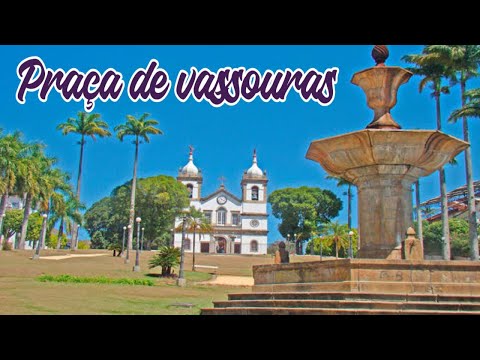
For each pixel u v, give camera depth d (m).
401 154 10.59
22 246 46.16
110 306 14.22
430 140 10.48
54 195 50.44
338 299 8.21
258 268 10.46
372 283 8.51
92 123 57.75
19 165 42.06
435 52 31.61
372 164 10.86
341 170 11.52
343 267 8.78
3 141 42.34
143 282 25.47
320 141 11.14
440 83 34.28
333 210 82.00
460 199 63.81
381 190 10.90
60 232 53.53
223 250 87.12
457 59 31.72
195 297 19.58
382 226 10.75
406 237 10.12
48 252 45.97
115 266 35.38
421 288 8.46
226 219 88.69
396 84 11.52
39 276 26.55
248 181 89.88
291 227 81.25
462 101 33.03
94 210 79.50
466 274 8.64
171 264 30.91
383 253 10.55
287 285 9.62
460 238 53.88
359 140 10.56
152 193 71.75
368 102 11.66
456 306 7.80
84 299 15.82
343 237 64.19
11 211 77.00
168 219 72.69
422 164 10.90
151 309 14.17
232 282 30.03
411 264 8.64
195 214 74.50
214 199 89.56
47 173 50.56
